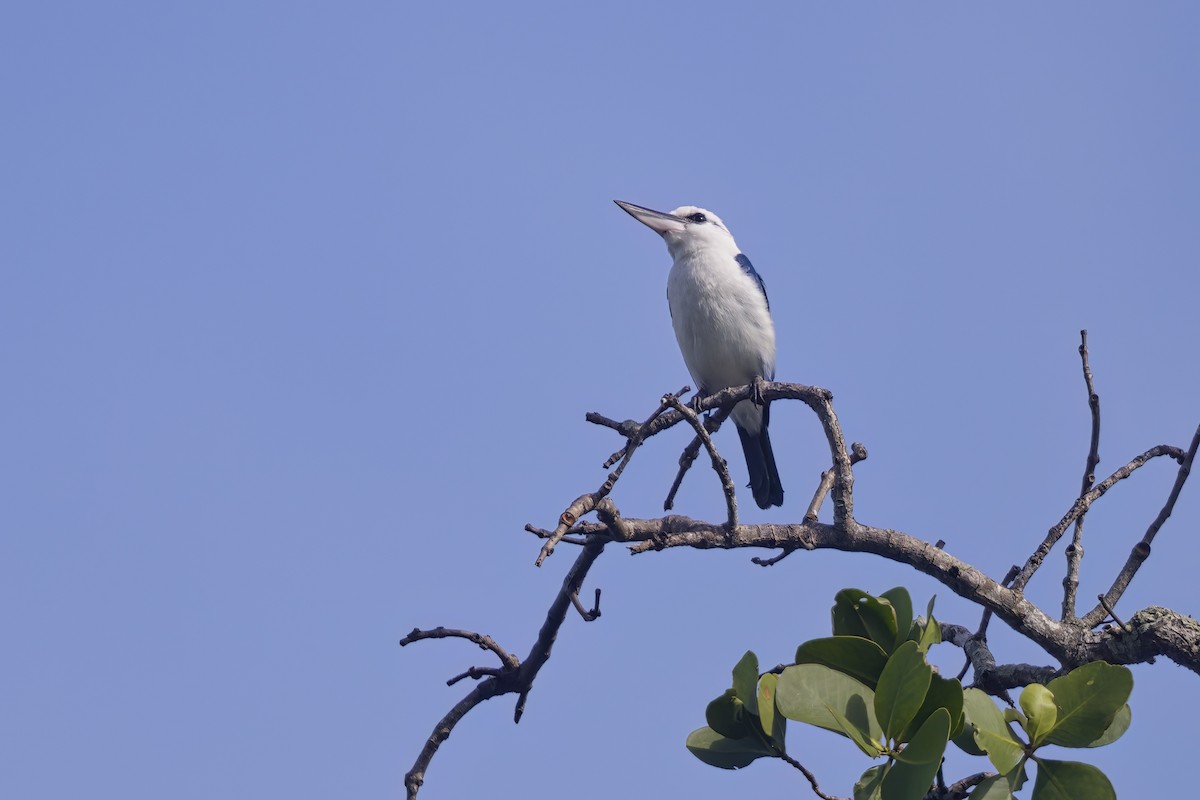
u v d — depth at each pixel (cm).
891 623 784
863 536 1011
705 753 809
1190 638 932
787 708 738
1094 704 737
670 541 967
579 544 991
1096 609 1003
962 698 724
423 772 1016
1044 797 734
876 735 728
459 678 1027
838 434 1055
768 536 999
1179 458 1025
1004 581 1034
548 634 1034
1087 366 1030
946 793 795
